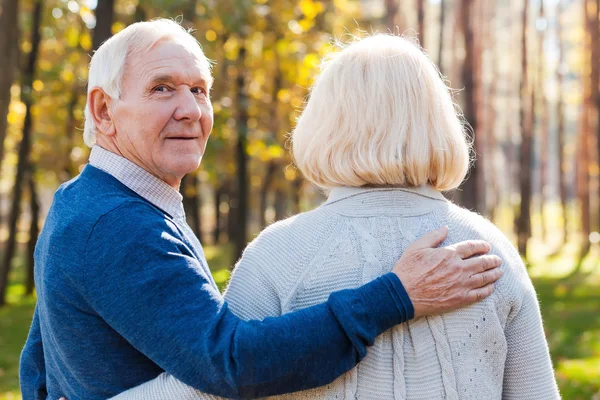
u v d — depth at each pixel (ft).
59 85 36.91
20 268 69.00
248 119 35.53
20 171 41.52
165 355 5.18
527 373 5.67
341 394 5.28
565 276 56.18
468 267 5.39
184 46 6.29
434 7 72.43
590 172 70.95
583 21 73.31
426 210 5.68
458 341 5.37
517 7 90.38
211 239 102.17
